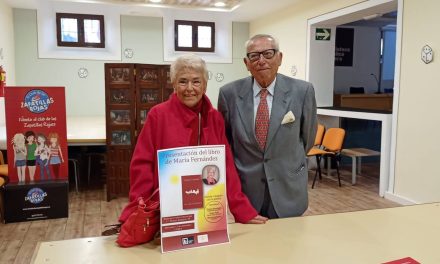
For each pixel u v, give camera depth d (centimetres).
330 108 579
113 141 447
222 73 832
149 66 446
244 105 194
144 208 139
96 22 757
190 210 140
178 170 139
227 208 156
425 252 137
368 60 929
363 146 636
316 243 144
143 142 159
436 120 383
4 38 648
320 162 582
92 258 131
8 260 294
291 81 197
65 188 388
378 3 454
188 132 159
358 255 134
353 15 521
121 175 453
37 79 734
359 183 532
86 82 759
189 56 157
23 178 381
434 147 387
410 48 412
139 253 135
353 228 159
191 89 155
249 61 186
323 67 616
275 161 193
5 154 460
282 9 691
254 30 816
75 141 454
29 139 378
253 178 194
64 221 382
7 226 366
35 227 365
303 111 196
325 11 562
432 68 385
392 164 446
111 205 438
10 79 684
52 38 739
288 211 194
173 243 137
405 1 416
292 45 662
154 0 664
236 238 148
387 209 183
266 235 151
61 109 383
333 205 434
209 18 808
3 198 373
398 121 434
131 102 443
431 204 191
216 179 144
